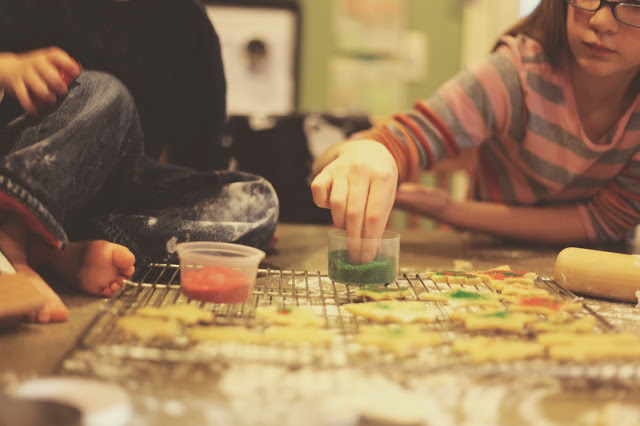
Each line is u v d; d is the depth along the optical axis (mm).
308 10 2000
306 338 616
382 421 526
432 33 2062
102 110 750
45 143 688
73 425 501
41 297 634
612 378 588
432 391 566
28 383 536
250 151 1513
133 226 799
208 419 523
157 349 596
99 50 887
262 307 690
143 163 857
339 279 768
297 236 1105
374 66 2053
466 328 667
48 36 871
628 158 996
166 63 942
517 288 765
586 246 1078
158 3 932
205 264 696
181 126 1038
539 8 1008
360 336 623
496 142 1077
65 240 676
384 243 768
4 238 692
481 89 999
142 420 521
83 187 735
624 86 967
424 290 779
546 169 1025
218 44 994
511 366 584
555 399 564
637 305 770
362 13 2020
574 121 985
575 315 712
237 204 850
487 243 1100
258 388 560
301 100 2045
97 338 607
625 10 835
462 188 2088
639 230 1258
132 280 781
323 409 535
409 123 990
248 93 2012
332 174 779
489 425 531
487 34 2051
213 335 614
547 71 985
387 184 771
